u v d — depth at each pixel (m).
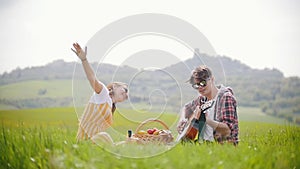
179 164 2.64
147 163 2.69
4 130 3.79
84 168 2.76
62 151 3.11
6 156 3.34
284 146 3.48
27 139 3.49
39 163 3.08
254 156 2.96
